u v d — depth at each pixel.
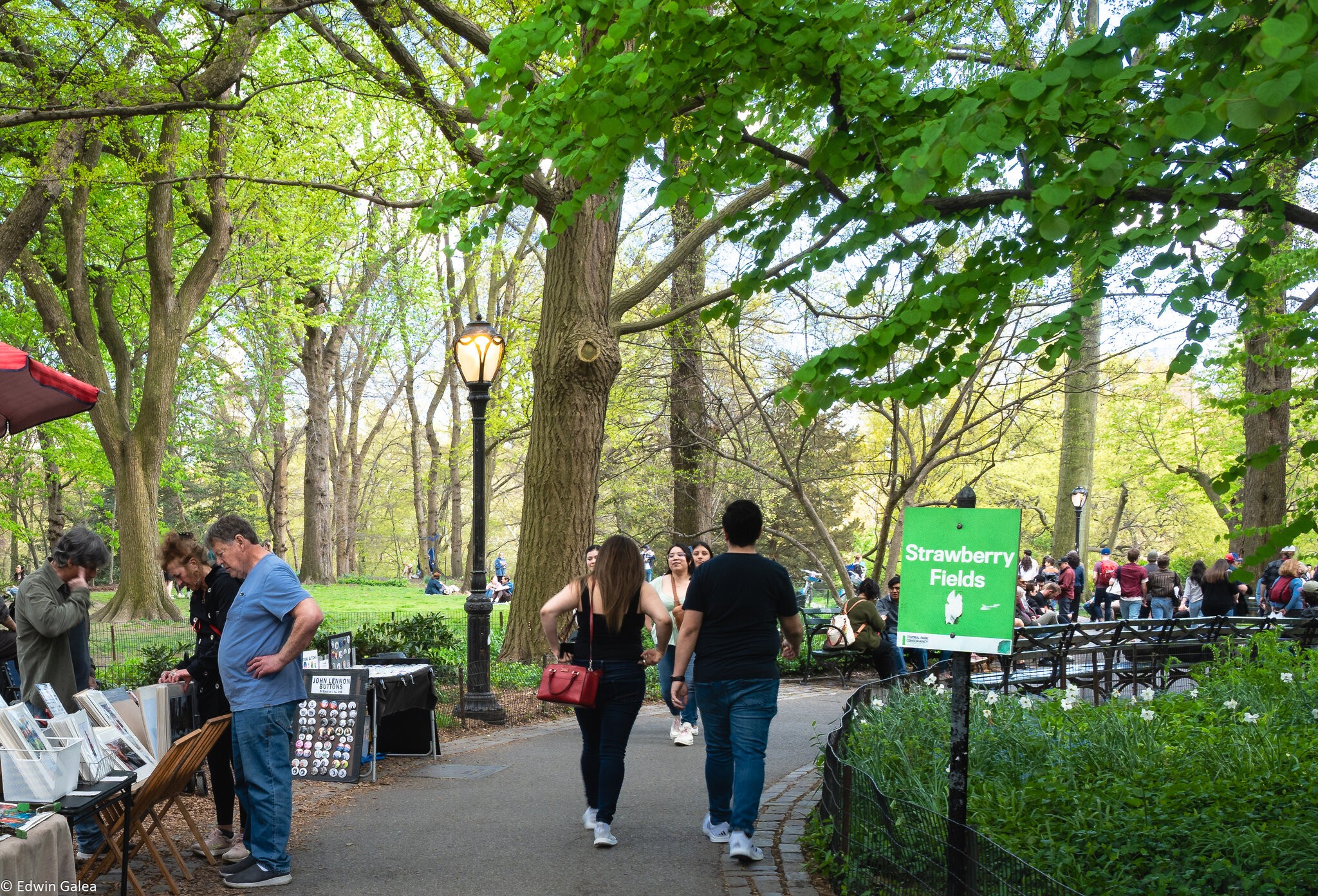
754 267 5.83
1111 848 5.00
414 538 70.88
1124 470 42.00
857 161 5.46
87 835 5.80
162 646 12.25
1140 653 12.97
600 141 5.41
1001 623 4.23
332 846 6.29
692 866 5.88
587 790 6.63
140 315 28.94
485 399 11.72
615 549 6.32
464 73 13.55
